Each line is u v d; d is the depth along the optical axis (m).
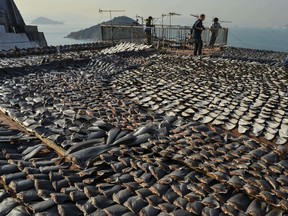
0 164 4.30
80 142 5.02
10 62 12.07
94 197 3.56
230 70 11.69
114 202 3.56
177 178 3.95
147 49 16.61
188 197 3.59
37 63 11.90
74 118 6.22
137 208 3.44
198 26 15.03
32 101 7.54
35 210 3.32
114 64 12.59
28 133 5.71
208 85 9.41
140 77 10.63
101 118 6.42
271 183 3.83
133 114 6.75
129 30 21.48
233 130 6.14
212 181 3.97
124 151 4.61
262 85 9.39
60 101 7.58
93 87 9.16
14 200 3.51
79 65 12.62
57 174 4.07
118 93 8.75
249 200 3.61
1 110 6.91
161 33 19.25
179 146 4.83
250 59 14.58
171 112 7.20
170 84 9.59
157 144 4.89
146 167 4.18
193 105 7.57
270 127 6.13
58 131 5.56
